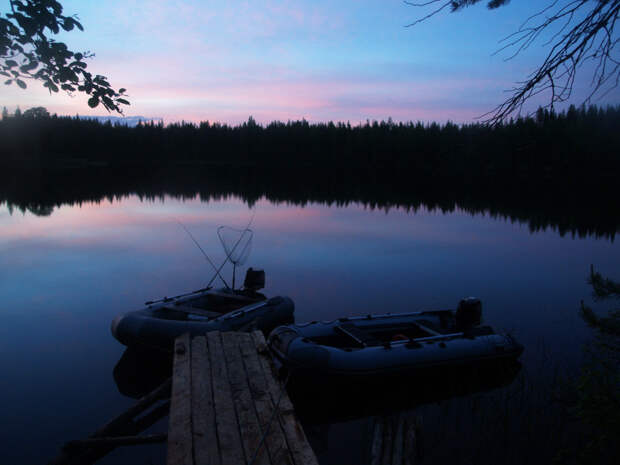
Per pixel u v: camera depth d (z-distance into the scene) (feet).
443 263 37.22
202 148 228.02
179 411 10.76
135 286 29.40
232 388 12.01
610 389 7.94
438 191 107.14
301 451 9.38
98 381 17.15
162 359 18.70
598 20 4.80
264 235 48.52
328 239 46.98
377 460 11.88
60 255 37.93
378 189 113.29
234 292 23.98
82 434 13.71
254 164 226.17
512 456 12.44
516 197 91.91
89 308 25.21
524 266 36.68
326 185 125.08
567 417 13.73
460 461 12.30
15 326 22.57
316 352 16.43
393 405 16.20
